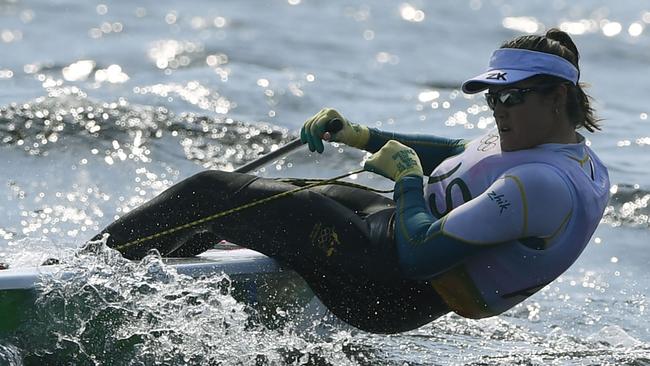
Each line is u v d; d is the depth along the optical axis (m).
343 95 33.62
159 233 13.38
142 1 56.00
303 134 13.91
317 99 32.62
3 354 12.24
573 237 12.30
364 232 12.96
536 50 12.28
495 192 11.91
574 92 12.47
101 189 23.00
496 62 12.51
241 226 13.22
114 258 12.85
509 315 17.45
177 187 13.45
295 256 13.16
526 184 11.83
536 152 12.25
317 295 13.52
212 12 54.34
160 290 12.91
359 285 13.13
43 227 20.06
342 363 14.38
